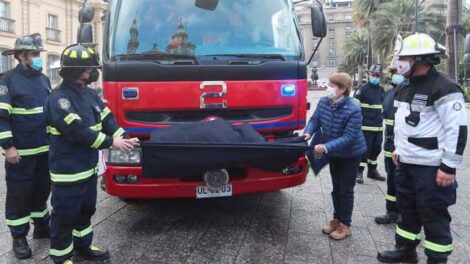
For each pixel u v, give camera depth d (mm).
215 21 4910
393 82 5414
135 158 4395
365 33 70938
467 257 4332
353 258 4293
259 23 5000
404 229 4148
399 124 3961
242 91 4555
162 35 4770
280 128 4738
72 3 33844
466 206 5938
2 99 4043
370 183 7156
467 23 38969
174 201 6039
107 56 4621
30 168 4234
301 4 5430
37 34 4340
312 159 4711
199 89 4469
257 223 5211
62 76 3674
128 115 4438
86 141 3576
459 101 3566
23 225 4219
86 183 3828
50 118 3596
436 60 3697
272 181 4656
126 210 5652
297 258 4270
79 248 4121
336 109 4594
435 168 3723
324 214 5543
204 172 4332
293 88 4738
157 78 4410
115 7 4824
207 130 4238
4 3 27250
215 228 5039
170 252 4379
